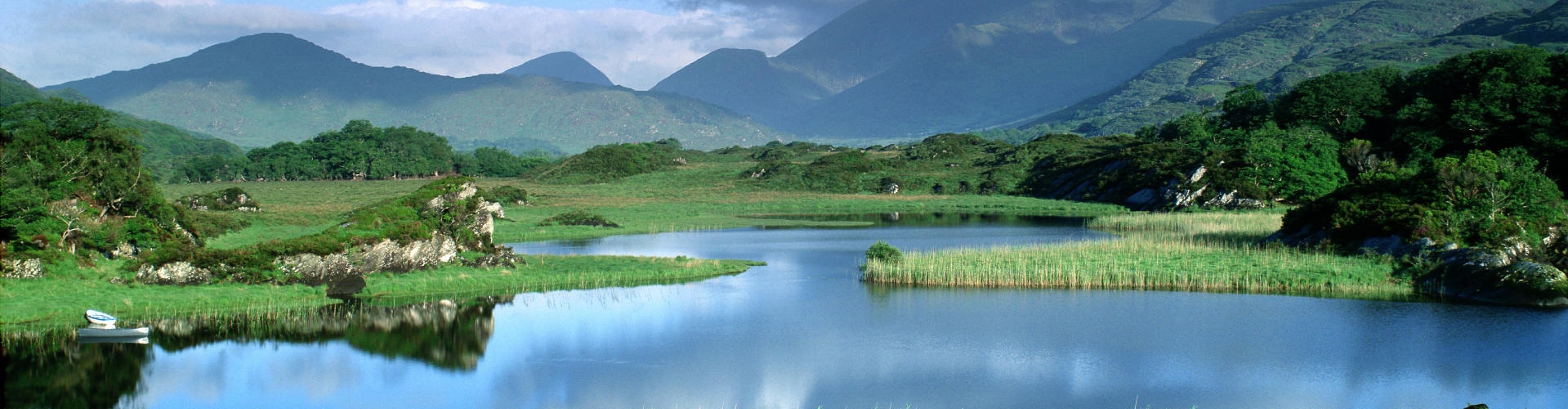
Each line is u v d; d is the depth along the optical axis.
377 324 51.06
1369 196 71.06
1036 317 52.69
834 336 48.62
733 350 46.12
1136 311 53.75
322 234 62.34
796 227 109.38
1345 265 63.25
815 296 59.25
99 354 44.22
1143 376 41.22
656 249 85.12
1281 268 63.06
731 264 72.38
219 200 119.94
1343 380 40.25
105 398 38.22
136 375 41.38
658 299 58.28
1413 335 47.06
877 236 97.19
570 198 155.50
